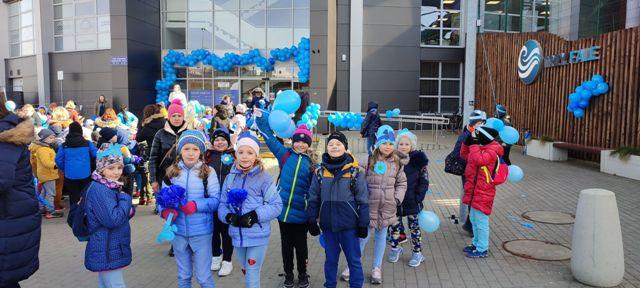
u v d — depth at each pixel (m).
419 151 5.38
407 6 21.83
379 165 4.90
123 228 3.88
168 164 5.79
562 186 9.78
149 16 22.42
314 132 18.14
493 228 6.85
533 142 14.47
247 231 4.19
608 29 14.66
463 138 5.95
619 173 10.84
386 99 21.94
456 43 23.30
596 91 11.88
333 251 4.49
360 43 21.58
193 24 23.28
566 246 6.00
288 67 22.30
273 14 22.67
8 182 3.30
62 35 22.95
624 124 11.21
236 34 22.98
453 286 4.84
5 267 3.42
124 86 20.89
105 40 21.97
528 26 19.17
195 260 4.23
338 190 4.36
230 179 4.39
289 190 4.68
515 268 5.29
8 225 3.41
